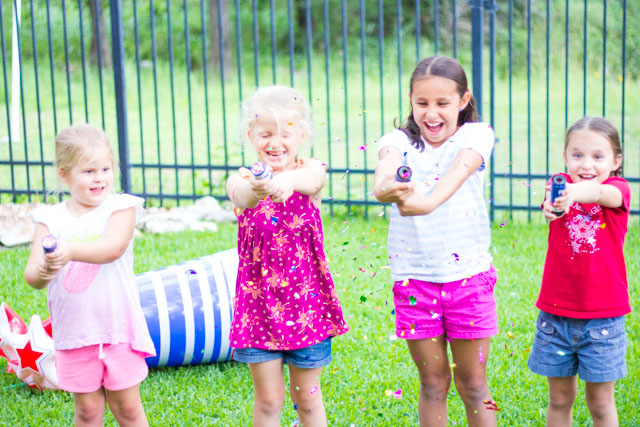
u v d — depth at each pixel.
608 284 3.31
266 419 3.36
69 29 24.06
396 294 3.40
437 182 3.28
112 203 3.37
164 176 10.31
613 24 19.97
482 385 3.41
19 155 11.79
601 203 3.21
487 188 9.33
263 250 3.32
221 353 4.65
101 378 3.37
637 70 18.67
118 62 8.16
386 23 25.89
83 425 3.42
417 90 3.22
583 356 3.36
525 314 5.32
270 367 3.34
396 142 3.35
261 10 26.89
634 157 11.04
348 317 5.30
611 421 3.42
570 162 3.39
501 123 13.84
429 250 3.30
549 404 3.54
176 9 26.61
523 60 20.03
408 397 4.19
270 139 3.33
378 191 2.86
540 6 21.44
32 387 4.42
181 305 4.55
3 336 4.36
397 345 4.86
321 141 13.08
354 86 19.17
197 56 25.25
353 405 4.09
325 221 7.99
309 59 7.97
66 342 3.32
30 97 17.80
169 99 17.97
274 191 2.91
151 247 6.99
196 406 4.16
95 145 3.33
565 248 3.34
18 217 7.79
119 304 3.35
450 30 23.08
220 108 16.73
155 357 4.56
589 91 16.58
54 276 3.14
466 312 3.29
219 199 8.52
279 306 3.31
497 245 7.03
